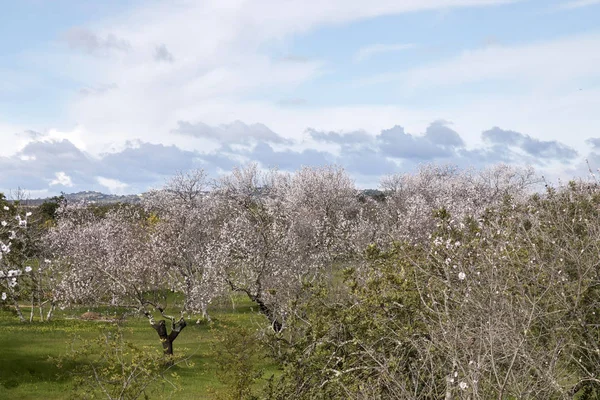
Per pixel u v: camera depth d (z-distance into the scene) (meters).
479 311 8.74
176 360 27.81
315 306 11.55
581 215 14.53
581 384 10.62
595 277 11.54
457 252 11.91
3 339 30.89
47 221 52.34
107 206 61.06
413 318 10.47
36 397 21.77
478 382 7.49
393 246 12.42
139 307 29.14
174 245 36.25
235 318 36.03
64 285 36.16
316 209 60.12
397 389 8.61
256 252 33.28
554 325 9.99
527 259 11.77
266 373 21.69
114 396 16.23
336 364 10.44
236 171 58.22
